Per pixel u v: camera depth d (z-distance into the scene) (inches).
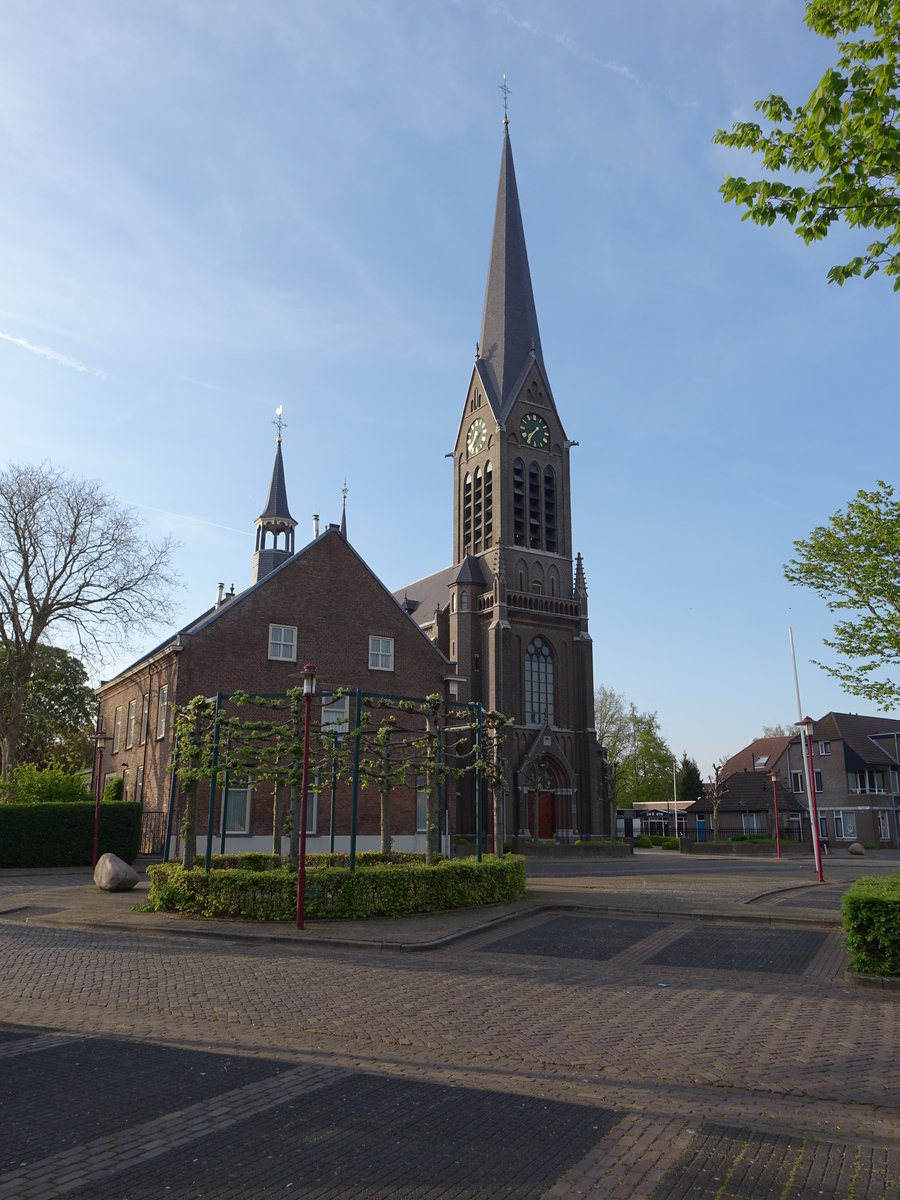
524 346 2817.4
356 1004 440.1
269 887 701.9
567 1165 250.5
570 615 2591.0
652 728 3737.7
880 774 2888.8
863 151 379.6
